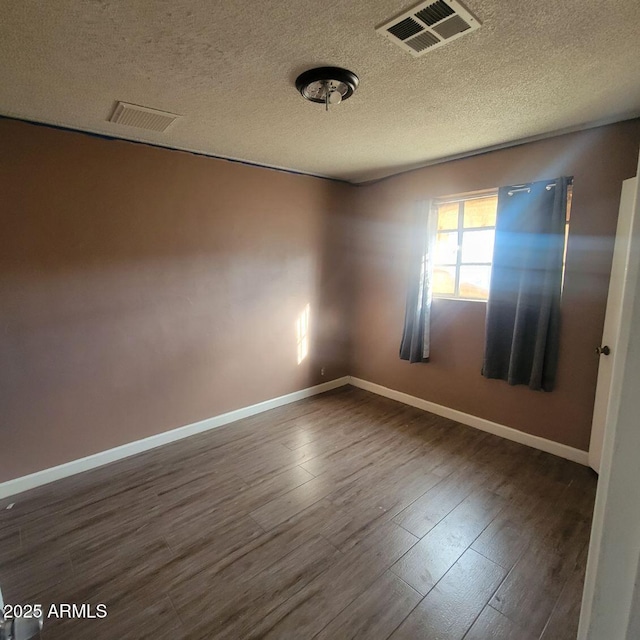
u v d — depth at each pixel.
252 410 3.50
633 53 1.57
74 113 2.15
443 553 1.86
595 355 2.52
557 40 1.48
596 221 2.44
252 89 1.88
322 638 1.45
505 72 1.73
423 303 3.42
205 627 1.49
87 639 1.44
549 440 2.80
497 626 1.49
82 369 2.53
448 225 3.42
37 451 2.40
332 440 3.01
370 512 2.15
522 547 1.90
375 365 4.07
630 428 0.33
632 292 0.32
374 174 3.68
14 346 2.28
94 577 1.72
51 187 2.32
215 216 3.05
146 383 2.82
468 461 2.69
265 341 3.51
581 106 2.10
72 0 1.23
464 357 3.27
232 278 3.21
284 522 2.07
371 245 3.95
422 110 2.15
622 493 0.34
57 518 2.11
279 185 3.43
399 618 1.52
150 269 2.76
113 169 2.53
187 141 2.65
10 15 1.30
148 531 2.00
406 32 1.43
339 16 1.34
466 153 2.98
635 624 0.34
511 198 2.79
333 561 1.81
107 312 2.60
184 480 2.46
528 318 2.78
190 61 1.62
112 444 2.70
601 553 0.37
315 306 3.89
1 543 1.92
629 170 2.29
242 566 1.78
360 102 2.03
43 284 2.34
